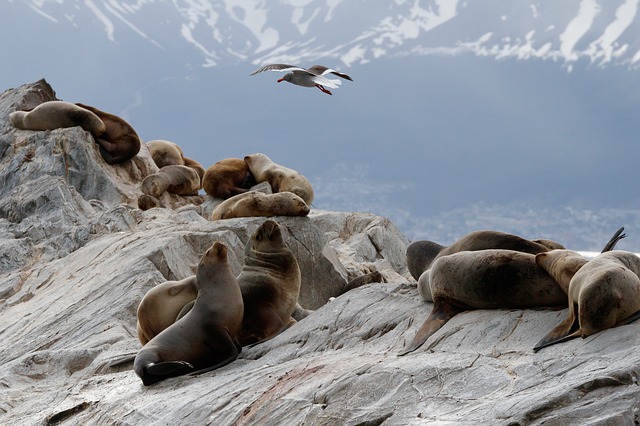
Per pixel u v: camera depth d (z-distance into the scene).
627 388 26.38
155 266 58.81
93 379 43.06
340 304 43.06
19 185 92.19
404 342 36.78
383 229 82.62
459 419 27.38
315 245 64.88
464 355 32.62
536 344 32.19
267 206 67.19
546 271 35.47
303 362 36.66
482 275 36.50
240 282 44.66
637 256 34.72
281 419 31.44
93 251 67.69
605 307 30.95
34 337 53.53
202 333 40.66
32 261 72.62
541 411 26.41
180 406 35.03
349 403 30.80
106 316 53.38
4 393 44.66
